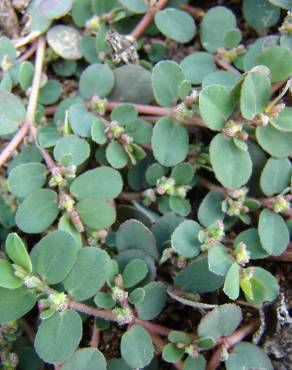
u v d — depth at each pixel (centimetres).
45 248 7
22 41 10
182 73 8
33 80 10
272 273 9
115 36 10
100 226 8
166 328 8
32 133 9
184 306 9
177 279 8
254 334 8
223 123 8
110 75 9
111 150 9
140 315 8
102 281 7
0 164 9
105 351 9
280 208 8
